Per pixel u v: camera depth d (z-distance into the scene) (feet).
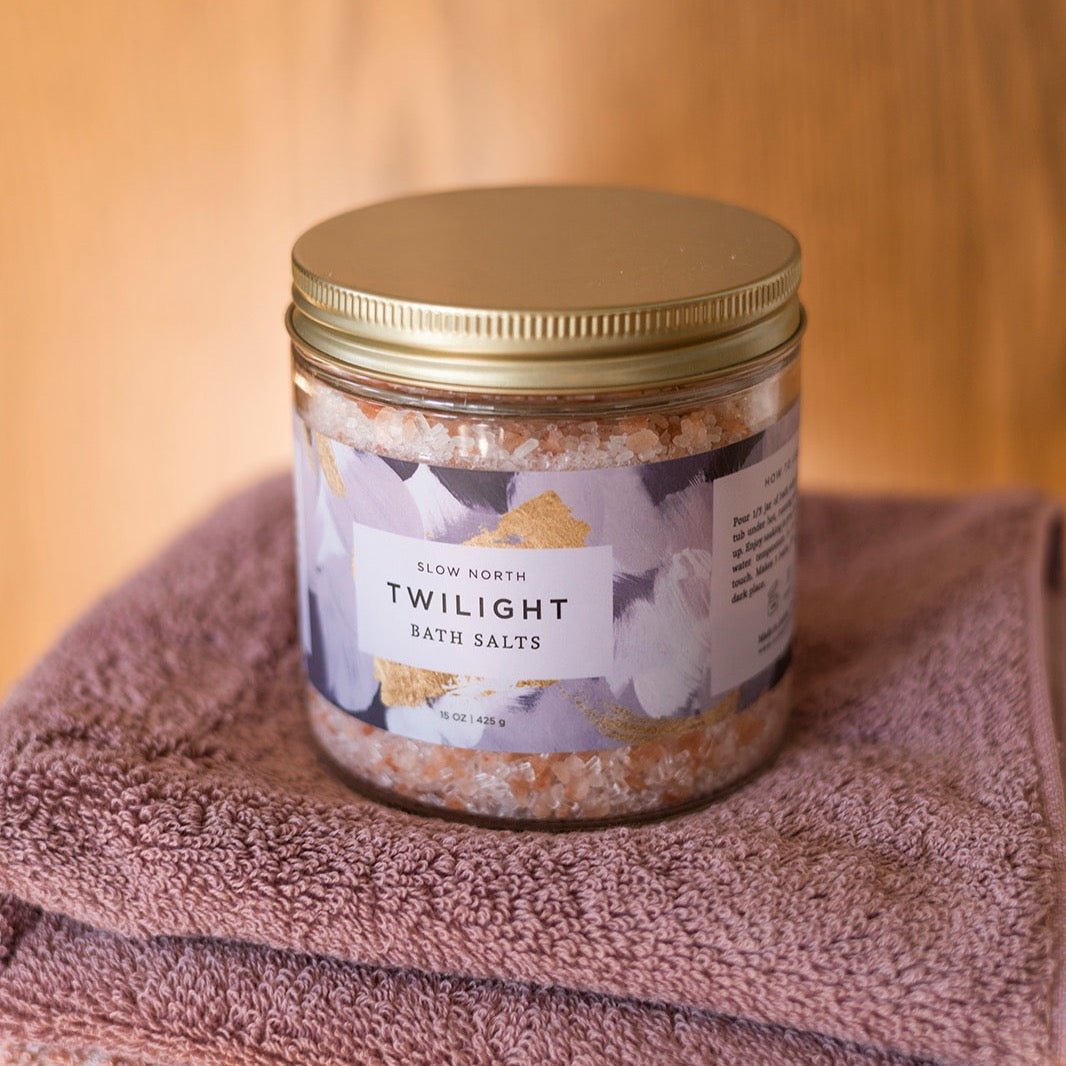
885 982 1.05
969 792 1.27
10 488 2.28
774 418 1.26
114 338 2.16
